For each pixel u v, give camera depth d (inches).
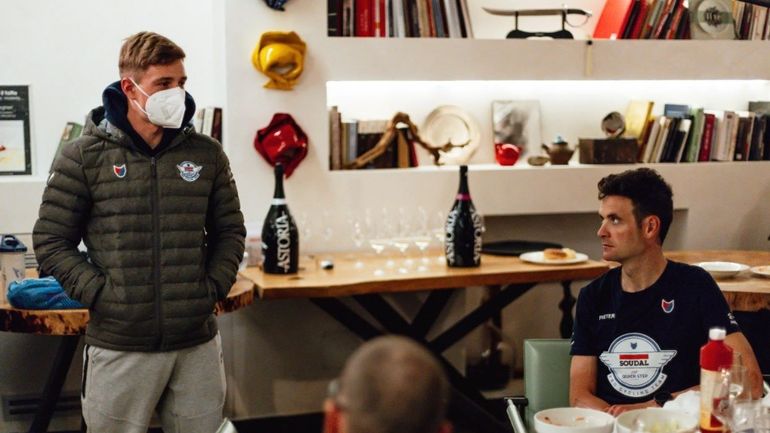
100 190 122.1
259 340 194.1
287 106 188.5
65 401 185.6
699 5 213.9
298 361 196.5
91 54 189.0
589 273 182.2
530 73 201.5
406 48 193.8
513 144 210.5
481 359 207.2
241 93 186.1
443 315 204.5
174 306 124.0
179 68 122.3
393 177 195.3
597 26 217.3
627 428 90.8
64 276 122.4
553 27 215.3
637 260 112.9
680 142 213.9
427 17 196.1
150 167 123.0
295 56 184.2
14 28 184.7
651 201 111.7
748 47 214.7
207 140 128.4
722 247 217.6
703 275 113.7
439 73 196.2
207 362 128.5
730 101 225.6
